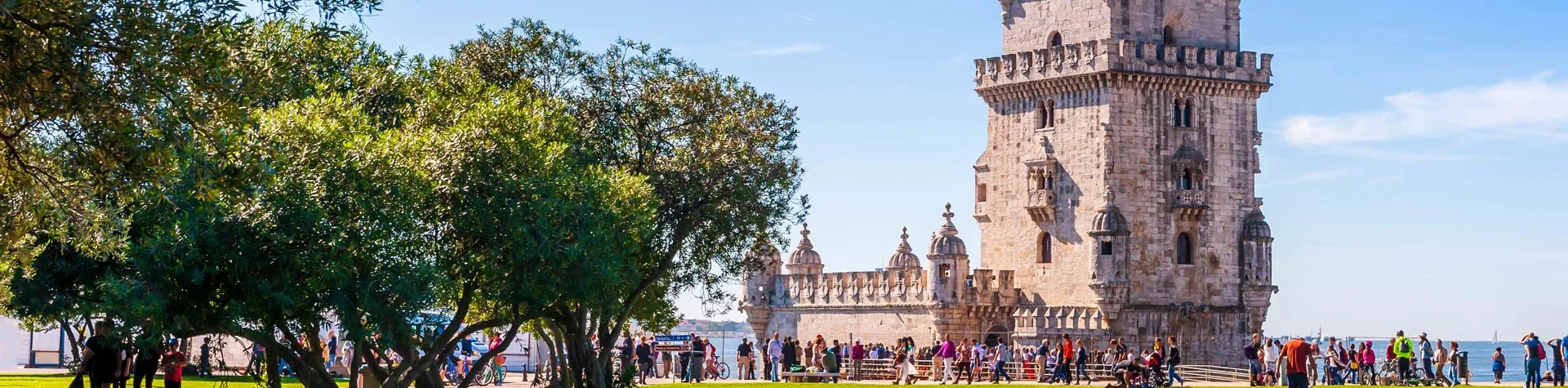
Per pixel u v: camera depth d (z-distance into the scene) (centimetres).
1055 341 9500
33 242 3847
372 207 3838
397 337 3947
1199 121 9694
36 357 7838
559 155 4422
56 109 2652
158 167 2769
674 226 5500
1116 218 9338
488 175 4172
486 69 5419
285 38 4100
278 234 3675
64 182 2969
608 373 5616
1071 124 9638
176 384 4656
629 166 5534
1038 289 9825
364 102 4566
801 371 8181
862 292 10475
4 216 3005
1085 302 9488
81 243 3394
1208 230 9681
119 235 3562
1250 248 9781
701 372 7694
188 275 3681
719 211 5553
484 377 7269
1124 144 9431
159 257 3525
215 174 2955
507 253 4162
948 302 9738
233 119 2794
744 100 5722
